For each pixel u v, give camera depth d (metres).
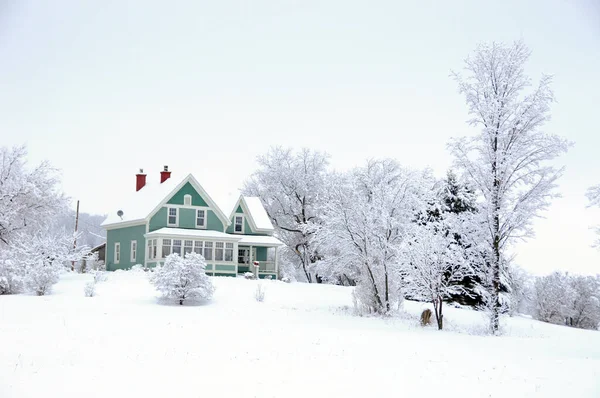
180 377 11.47
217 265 44.28
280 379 11.70
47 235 32.28
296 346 16.05
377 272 28.89
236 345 15.70
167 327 18.81
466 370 13.53
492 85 26.50
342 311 29.02
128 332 17.19
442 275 24.45
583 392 11.32
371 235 28.86
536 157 25.23
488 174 25.36
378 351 15.96
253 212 52.47
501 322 29.17
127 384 10.73
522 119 25.52
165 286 28.28
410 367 13.64
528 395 11.07
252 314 25.69
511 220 24.72
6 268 29.17
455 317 30.44
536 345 19.77
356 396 10.63
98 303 26.09
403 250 25.50
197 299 29.56
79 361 12.55
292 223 59.47
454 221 26.11
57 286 32.16
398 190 30.83
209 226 46.50
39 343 14.46
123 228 48.34
